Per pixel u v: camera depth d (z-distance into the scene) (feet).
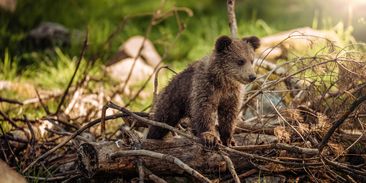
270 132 36.01
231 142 35.45
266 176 34.24
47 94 52.37
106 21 74.33
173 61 65.77
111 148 33.30
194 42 69.72
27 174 35.37
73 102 46.83
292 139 34.99
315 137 34.99
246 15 76.33
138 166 32.53
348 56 37.27
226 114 35.42
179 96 36.09
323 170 33.76
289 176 34.83
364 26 61.05
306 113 37.35
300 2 77.51
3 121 43.37
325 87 36.42
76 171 35.06
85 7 78.74
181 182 34.22
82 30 72.54
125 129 35.29
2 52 64.85
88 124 35.70
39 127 42.55
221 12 78.38
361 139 35.09
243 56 35.22
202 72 35.01
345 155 34.94
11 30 70.69
